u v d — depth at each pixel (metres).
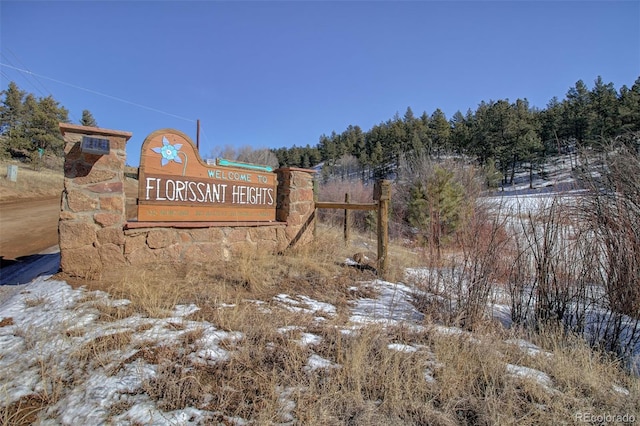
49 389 1.98
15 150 34.94
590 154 4.27
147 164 4.54
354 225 13.78
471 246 4.20
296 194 6.61
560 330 3.40
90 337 2.51
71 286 3.57
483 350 2.77
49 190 21.97
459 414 2.01
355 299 4.35
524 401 2.16
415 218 11.25
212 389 2.02
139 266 4.28
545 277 3.84
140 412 1.79
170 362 2.23
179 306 3.25
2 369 2.14
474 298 3.75
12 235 9.18
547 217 4.01
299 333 2.85
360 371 2.27
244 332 2.75
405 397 2.09
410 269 6.39
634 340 3.36
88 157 4.02
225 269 4.66
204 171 5.16
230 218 5.55
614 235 3.69
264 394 2.00
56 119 39.53
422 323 3.53
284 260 5.59
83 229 3.99
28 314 2.97
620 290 3.44
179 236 4.76
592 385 2.41
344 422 1.85
